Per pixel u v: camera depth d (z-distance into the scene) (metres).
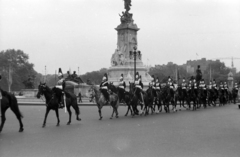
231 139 21.81
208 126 28.84
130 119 35.75
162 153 17.48
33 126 29.34
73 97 31.56
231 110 50.44
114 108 37.56
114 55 103.62
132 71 99.44
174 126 28.89
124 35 103.31
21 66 197.12
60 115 41.34
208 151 17.97
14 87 194.38
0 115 27.47
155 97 44.75
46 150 18.39
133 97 39.66
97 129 26.97
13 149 18.75
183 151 17.97
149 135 23.53
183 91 50.84
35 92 113.50
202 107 59.44
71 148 18.89
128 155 17.06
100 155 17.11
